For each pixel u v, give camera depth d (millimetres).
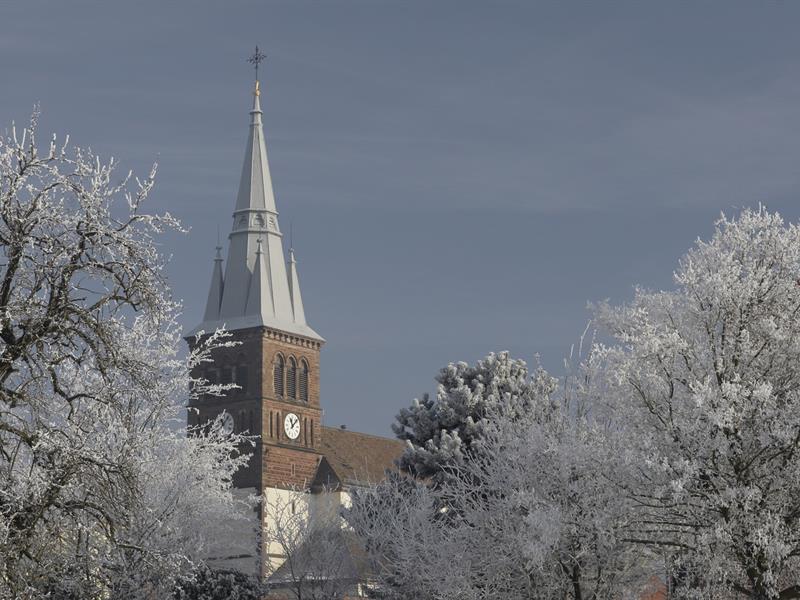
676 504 64875
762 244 68438
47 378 52500
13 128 52500
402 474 126938
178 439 84625
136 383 55188
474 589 77812
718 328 68250
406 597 92812
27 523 50750
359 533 109750
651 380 66938
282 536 125000
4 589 49688
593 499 71625
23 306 50906
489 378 134750
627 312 72250
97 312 53312
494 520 78562
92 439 54781
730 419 62031
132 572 64812
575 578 74125
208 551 94375
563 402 78500
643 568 76000
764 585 62094
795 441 63094
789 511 64125
